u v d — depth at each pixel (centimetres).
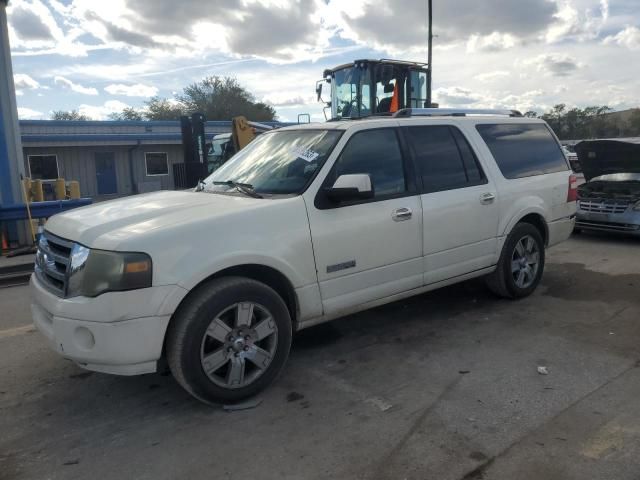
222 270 354
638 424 319
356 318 529
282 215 376
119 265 317
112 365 325
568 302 561
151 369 332
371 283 428
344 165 418
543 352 432
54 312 334
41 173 2766
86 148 2866
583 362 410
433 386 378
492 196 514
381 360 428
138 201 416
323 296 400
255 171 446
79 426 343
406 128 471
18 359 455
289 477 281
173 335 335
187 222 343
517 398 356
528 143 581
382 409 348
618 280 643
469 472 279
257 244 360
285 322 375
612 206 887
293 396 371
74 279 333
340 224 404
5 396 388
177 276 327
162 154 3081
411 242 450
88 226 353
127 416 354
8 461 306
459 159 502
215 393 347
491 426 322
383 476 279
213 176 487
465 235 493
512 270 552
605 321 501
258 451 306
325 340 474
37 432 337
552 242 600
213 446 313
